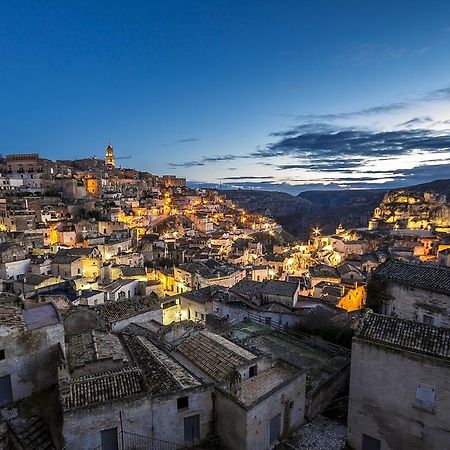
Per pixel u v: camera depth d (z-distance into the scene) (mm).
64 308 39875
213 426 24516
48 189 145750
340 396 30312
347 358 32156
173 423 23094
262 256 112062
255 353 27938
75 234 101875
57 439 20969
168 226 141500
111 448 21219
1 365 24094
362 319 24844
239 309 45312
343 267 87250
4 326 24234
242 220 178625
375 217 189125
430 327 23047
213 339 30188
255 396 23828
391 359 22344
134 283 69750
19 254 72000
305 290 69938
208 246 114375
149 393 21844
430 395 21234
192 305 51094
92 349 26734
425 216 168875
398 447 22516
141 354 27828
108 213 127500
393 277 34125
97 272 75375
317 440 24875
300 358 32719
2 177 139750
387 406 22719
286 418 24984
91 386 21828
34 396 25266
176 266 85062
